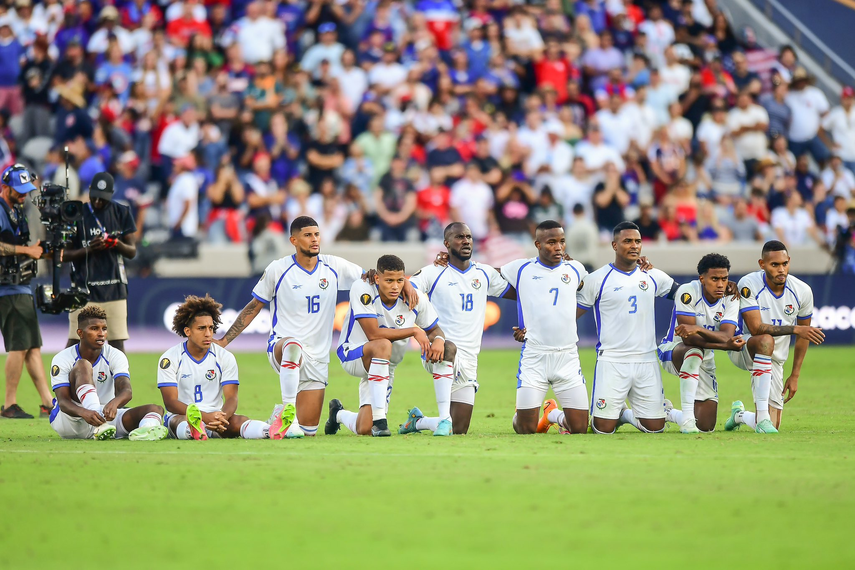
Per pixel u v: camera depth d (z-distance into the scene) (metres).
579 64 89.62
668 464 23.70
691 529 16.75
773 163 85.38
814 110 91.62
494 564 14.59
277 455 25.36
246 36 85.19
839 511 18.14
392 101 82.62
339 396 45.09
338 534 16.45
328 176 79.81
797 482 21.11
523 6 91.69
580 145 82.31
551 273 32.97
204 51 81.88
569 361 32.78
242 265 73.38
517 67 88.06
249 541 16.02
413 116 82.00
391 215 76.94
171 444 28.14
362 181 78.88
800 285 34.41
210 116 79.50
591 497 19.39
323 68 82.62
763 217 83.56
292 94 81.31
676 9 95.62
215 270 72.88
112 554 15.26
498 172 79.19
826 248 83.00
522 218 79.00
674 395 46.75
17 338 37.62
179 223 73.75
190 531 16.70
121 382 30.52
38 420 36.97
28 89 79.50
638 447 27.30
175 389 30.23
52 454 25.66
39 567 14.57
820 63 99.50
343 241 75.94
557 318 32.62
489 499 19.22
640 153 84.69
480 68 87.00
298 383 31.09
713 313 33.12
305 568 14.42
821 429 33.22
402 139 78.44
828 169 88.81
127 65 81.25
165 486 20.69
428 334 32.19
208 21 87.00
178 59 80.81
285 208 76.50
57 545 15.83
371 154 79.62
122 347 37.91
